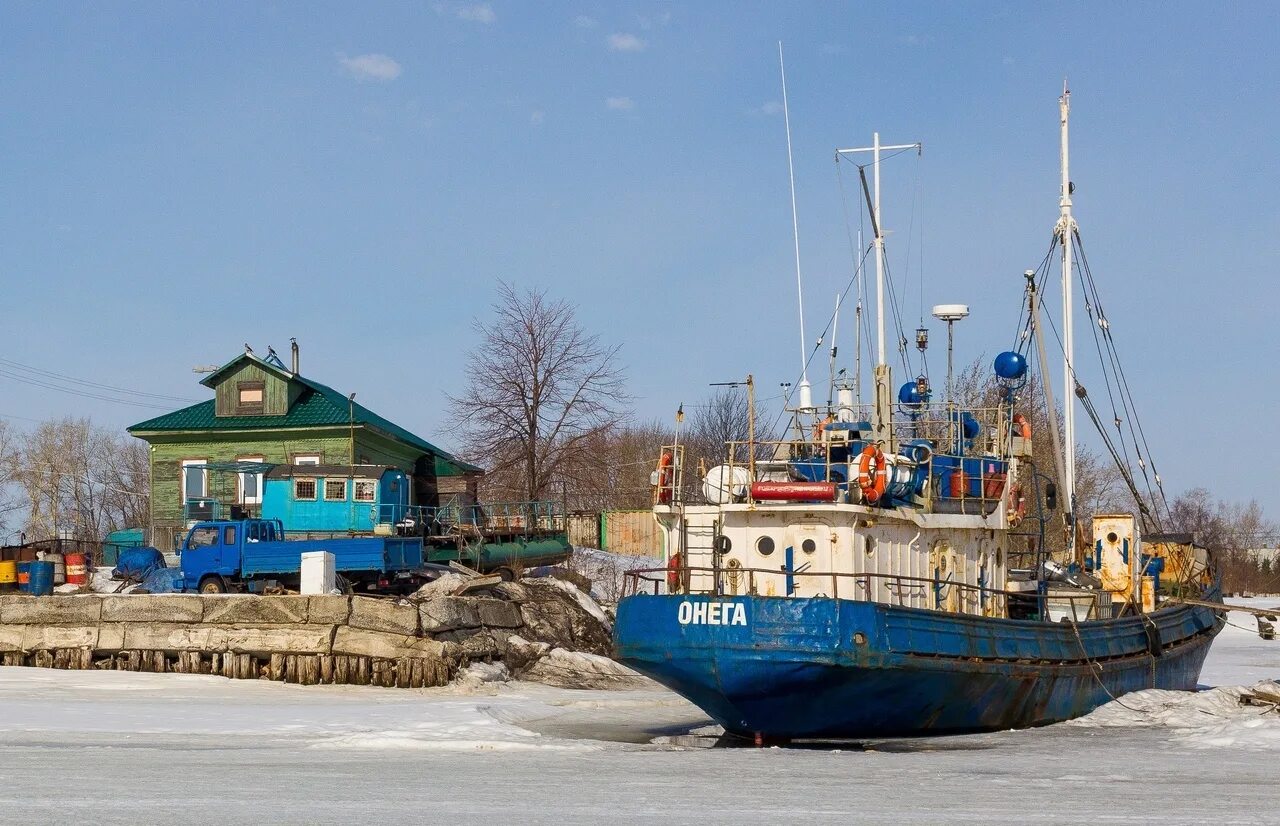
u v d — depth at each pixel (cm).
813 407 2500
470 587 3706
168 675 3353
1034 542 3102
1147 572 3131
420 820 1467
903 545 2320
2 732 2281
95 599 3512
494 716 2700
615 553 6122
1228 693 2714
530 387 6012
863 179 2778
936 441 2561
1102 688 2612
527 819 1477
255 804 1556
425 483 5834
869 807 1565
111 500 8956
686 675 2202
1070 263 3412
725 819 1483
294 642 3328
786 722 2228
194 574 3950
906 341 2714
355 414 5453
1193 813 1530
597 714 2870
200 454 5428
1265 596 9025
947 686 2227
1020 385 2784
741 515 2275
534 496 5900
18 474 8188
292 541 3909
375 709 2725
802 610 2122
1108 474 6247
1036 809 1555
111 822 1444
